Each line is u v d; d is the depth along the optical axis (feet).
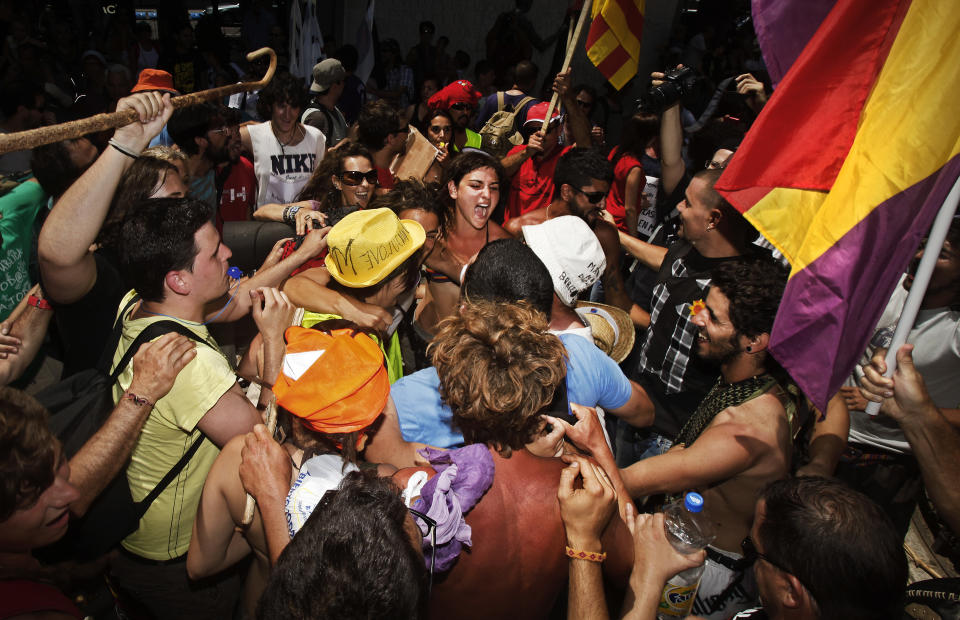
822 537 4.71
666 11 31.78
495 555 4.96
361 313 8.03
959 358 8.79
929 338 8.95
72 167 9.61
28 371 10.03
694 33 40.27
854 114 6.62
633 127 17.08
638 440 10.84
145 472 6.67
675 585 6.77
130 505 6.47
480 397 4.93
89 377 7.09
